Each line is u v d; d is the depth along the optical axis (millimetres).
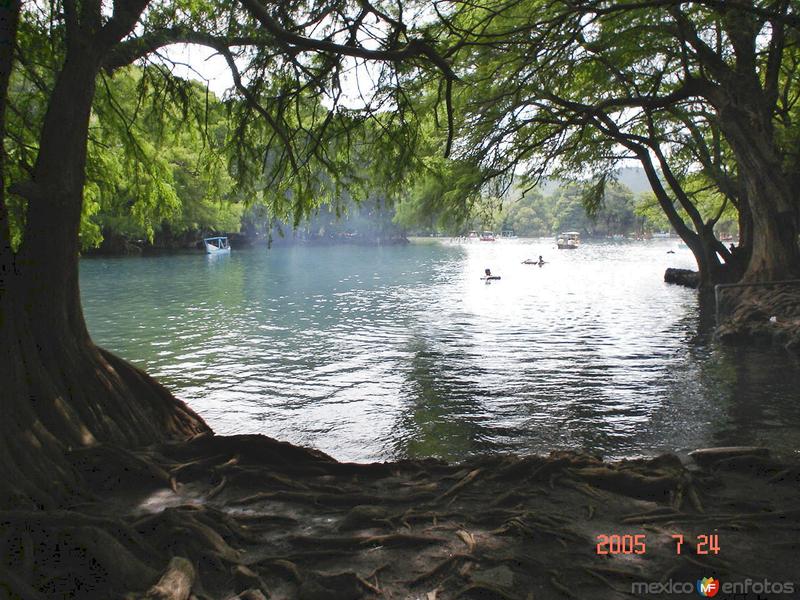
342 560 4473
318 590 3973
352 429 9641
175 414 7406
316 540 4664
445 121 18422
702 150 30281
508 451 8578
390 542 4676
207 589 4027
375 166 9016
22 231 7363
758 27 21734
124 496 5320
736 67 23203
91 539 3959
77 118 5984
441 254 74188
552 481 5914
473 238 161750
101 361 6566
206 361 14586
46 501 4707
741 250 30453
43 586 3754
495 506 5426
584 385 12344
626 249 98688
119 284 33344
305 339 17562
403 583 4191
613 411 10484
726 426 9523
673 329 19656
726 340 17000
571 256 74188
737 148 22516
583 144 28578
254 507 5262
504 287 33969
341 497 5449
